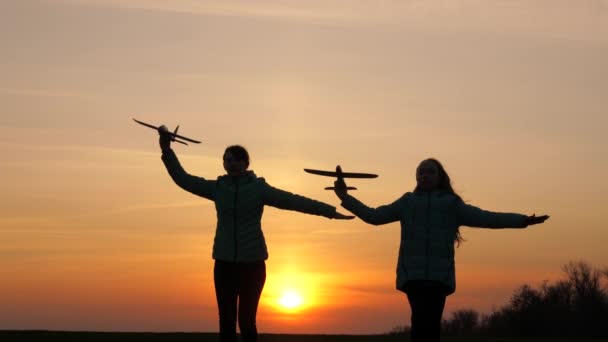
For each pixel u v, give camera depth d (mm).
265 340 15344
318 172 11039
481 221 10414
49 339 14516
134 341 14461
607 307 57781
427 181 10484
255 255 10500
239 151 10703
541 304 56938
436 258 10289
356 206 10844
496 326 58656
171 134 11148
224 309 10508
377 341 15516
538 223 10398
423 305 10305
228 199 10539
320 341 15336
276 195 10648
